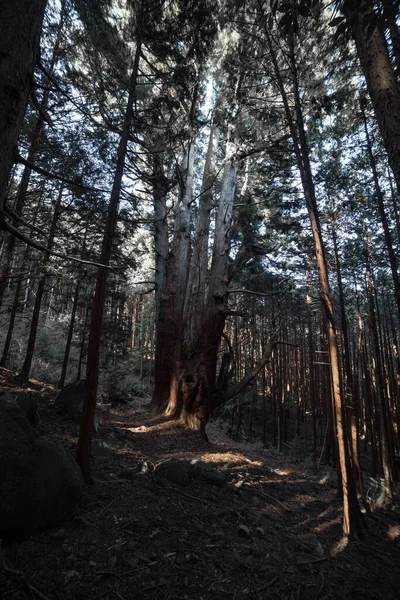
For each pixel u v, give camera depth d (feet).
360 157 39.50
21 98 5.85
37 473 11.66
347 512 18.21
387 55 10.47
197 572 11.56
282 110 33.12
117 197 18.66
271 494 22.49
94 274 17.60
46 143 28.91
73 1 21.50
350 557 15.94
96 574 10.23
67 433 21.94
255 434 68.13
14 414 12.48
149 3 20.58
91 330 16.85
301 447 55.67
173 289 43.21
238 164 47.44
